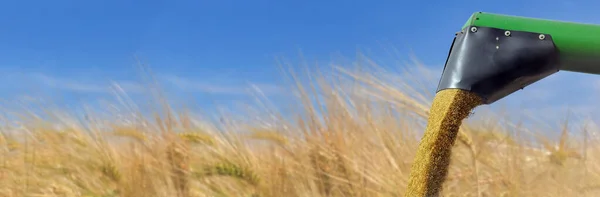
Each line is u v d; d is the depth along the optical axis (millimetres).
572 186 3209
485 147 3270
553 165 3355
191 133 3504
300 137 3344
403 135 3279
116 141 3484
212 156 3408
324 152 3240
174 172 3293
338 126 3293
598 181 3262
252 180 3262
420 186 1782
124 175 3299
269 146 3355
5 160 3467
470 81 1657
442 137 1738
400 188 3078
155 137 3410
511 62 1634
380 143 3242
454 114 1698
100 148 3400
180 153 3346
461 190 3102
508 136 3324
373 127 3281
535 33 1644
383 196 3100
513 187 3123
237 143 3389
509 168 3193
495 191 3135
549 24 1655
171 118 3479
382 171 3162
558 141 3512
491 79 1646
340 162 3209
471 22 1718
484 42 1671
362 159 3207
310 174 3217
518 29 1661
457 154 3203
